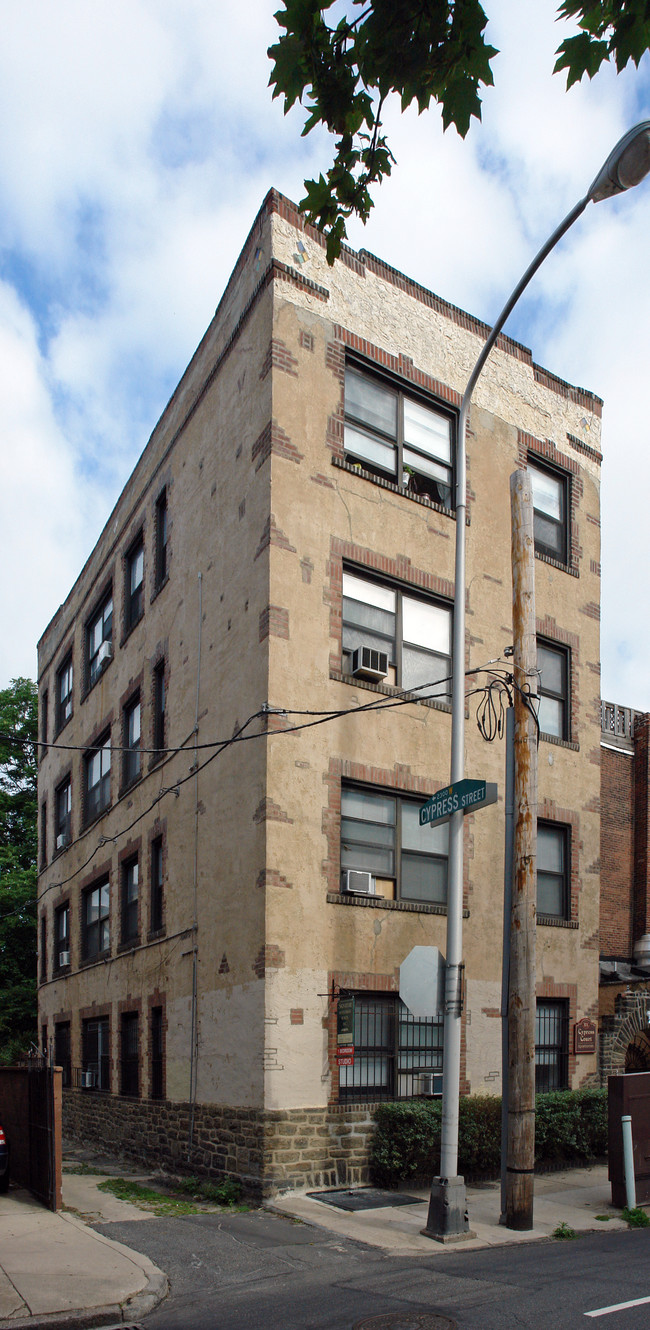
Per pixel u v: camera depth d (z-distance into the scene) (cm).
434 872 1512
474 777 1591
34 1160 1230
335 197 581
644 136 730
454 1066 1055
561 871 1766
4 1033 3203
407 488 1602
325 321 1512
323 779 1363
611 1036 1738
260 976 1263
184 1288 828
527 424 1861
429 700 1545
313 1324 704
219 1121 1337
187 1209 1178
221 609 1537
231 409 1577
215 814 1476
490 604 1695
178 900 1611
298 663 1372
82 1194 1291
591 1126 1533
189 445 1773
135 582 2153
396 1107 1288
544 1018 1667
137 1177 1538
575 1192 1310
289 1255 935
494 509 1747
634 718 2200
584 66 468
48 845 2816
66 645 2742
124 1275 831
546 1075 1647
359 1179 1267
